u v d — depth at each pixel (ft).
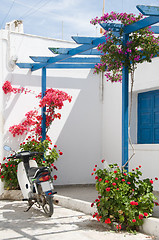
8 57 30.09
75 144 33.27
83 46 22.59
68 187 32.45
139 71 29.07
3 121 29.63
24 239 16.57
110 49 19.36
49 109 29.27
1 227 18.92
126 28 19.30
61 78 32.86
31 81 31.19
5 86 29.60
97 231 17.85
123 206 17.63
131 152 29.66
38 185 21.26
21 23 33.81
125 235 17.06
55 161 32.09
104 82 34.60
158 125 28.27
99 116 34.60
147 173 27.73
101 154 34.50
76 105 33.45
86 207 22.09
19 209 23.88
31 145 28.73
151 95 29.14
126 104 19.63
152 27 19.86
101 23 19.03
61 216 21.40
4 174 27.99
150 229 17.15
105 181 18.22
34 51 31.40
